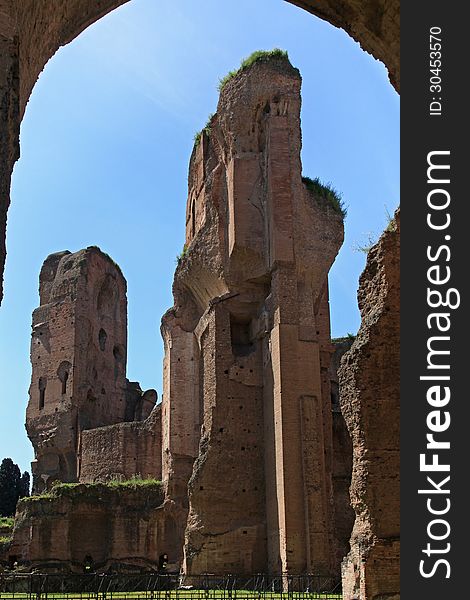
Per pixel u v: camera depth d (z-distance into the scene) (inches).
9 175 470.9
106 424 2522.1
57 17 585.9
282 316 1464.1
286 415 1402.6
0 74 469.4
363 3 626.2
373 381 683.4
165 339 1978.3
